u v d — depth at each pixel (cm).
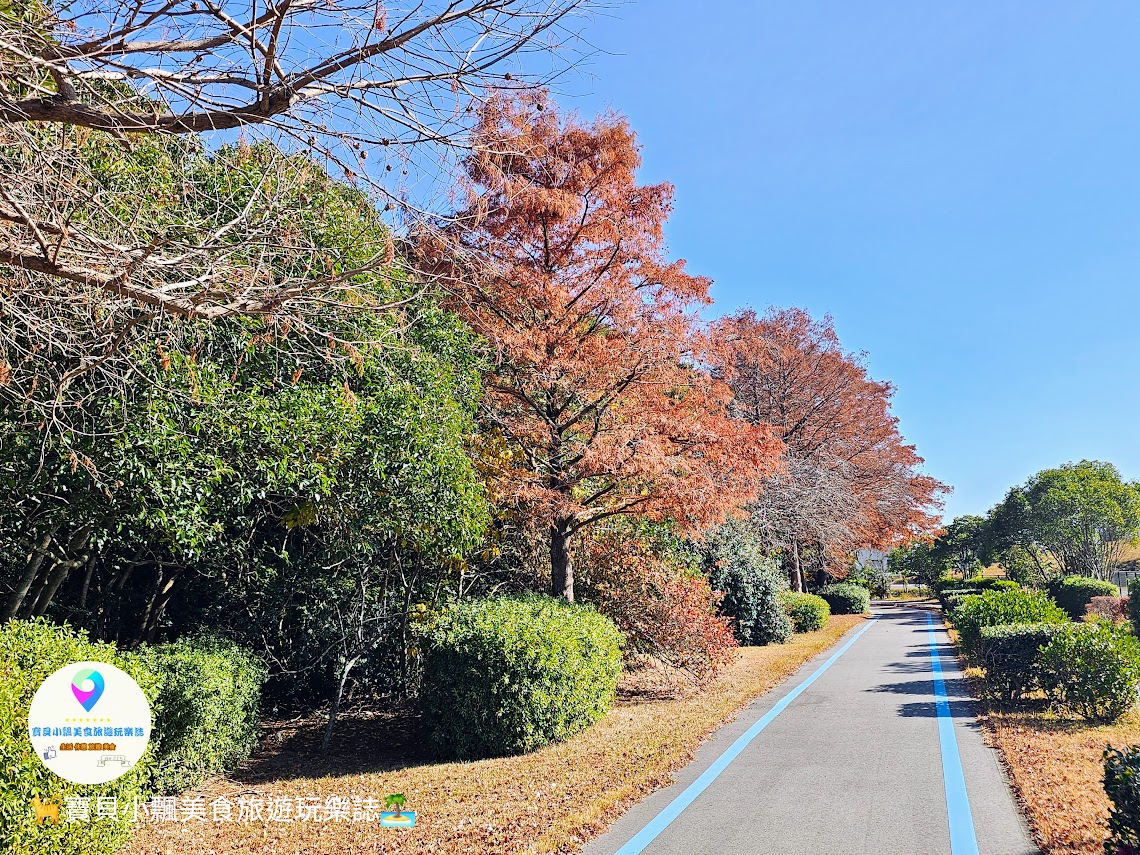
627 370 1159
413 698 1099
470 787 698
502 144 534
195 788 753
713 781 674
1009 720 895
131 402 585
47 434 524
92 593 1063
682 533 1270
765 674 1363
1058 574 3672
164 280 409
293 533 1086
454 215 495
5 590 898
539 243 1174
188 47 343
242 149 398
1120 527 3278
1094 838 492
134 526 696
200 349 632
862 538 3206
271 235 413
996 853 486
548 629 875
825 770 695
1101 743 760
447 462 854
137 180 467
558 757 795
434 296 863
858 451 3177
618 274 1162
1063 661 903
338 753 932
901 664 1466
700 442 1175
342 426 736
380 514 836
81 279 363
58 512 655
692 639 1256
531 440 1172
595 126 1161
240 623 1057
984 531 4091
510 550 1291
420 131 374
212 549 911
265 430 681
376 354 662
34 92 348
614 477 1118
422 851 534
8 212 340
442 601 1122
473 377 1017
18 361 505
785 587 2338
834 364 2956
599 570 1312
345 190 470
